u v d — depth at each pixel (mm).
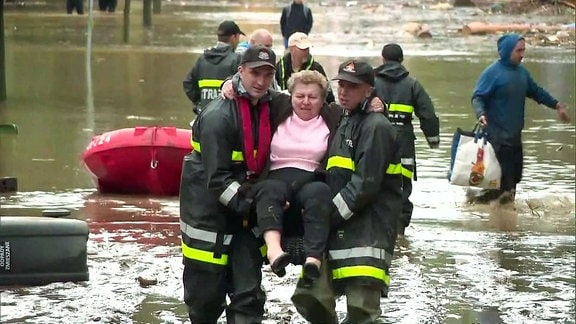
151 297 23172
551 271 26797
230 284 19109
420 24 116750
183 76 68438
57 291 23156
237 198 17984
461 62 82062
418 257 27875
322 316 19391
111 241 28203
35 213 31281
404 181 30422
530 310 23281
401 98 30781
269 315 22062
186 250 18750
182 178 18875
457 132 35781
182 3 159750
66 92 59656
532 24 122188
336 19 134125
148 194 34719
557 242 30141
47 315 21594
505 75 35250
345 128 18453
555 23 126000
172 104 55812
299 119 18547
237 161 18391
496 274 26328
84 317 21562
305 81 18359
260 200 17844
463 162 35375
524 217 33719
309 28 79625
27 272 23453
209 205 18516
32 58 76938
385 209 18812
